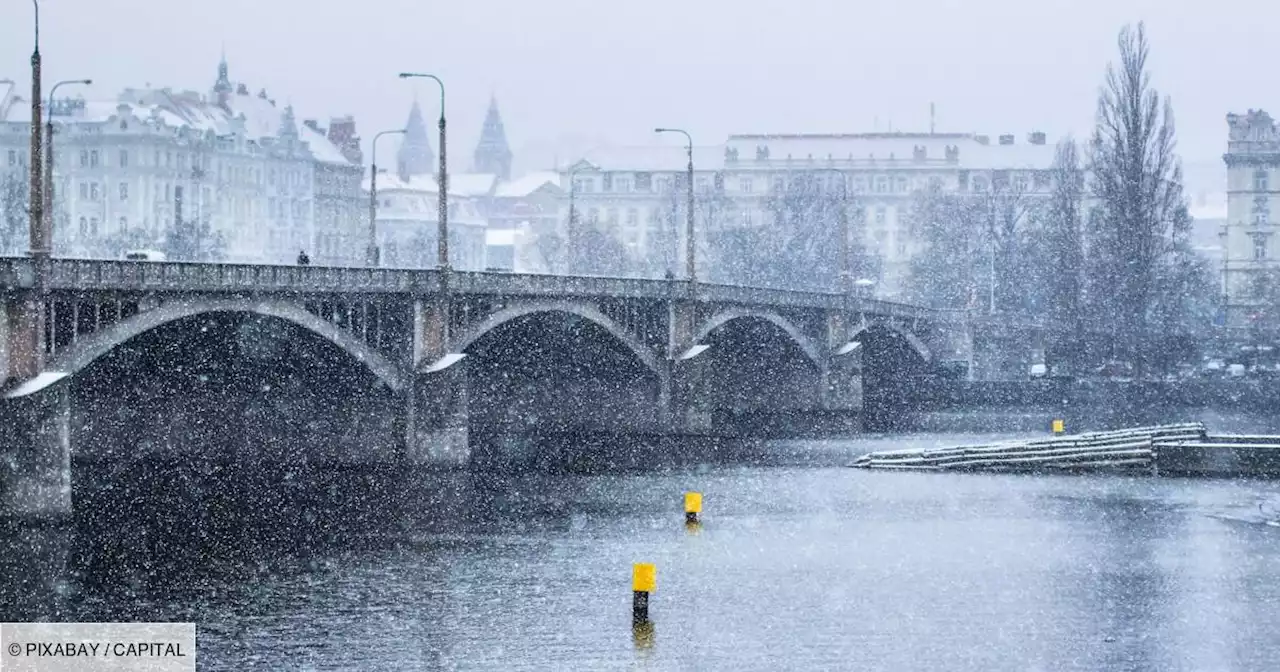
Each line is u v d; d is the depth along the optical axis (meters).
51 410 153.25
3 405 151.50
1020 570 146.25
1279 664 115.25
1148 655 117.31
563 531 165.62
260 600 132.25
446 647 118.00
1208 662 115.62
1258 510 181.62
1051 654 117.38
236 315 182.50
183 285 165.88
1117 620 127.56
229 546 154.50
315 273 183.50
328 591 135.88
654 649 118.00
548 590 136.75
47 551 149.00
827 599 134.00
